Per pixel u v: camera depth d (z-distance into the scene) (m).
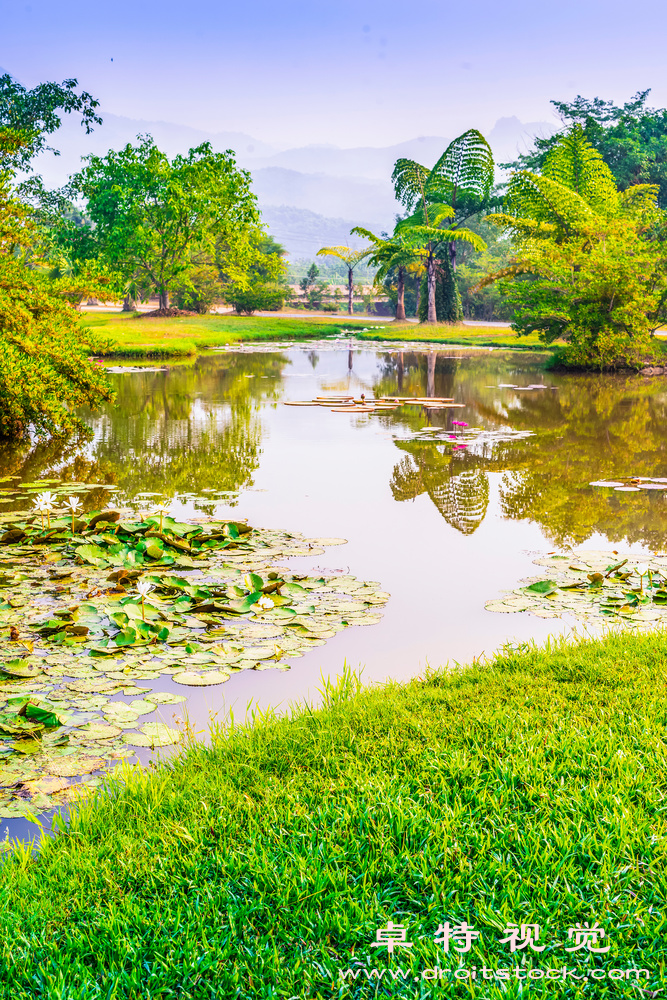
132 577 6.61
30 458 11.91
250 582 6.38
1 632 5.50
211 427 14.81
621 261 25.25
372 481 10.44
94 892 2.69
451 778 3.28
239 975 2.32
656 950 2.37
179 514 8.69
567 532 8.12
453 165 45.38
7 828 3.39
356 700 4.27
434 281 47.62
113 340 14.83
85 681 4.77
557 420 15.75
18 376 11.59
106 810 3.27
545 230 30.02
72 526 7.69
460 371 26.14
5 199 13.89
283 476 10.73
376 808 3.04
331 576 6.76
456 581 6.67
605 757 3.36
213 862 2.80
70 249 41.75
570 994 2.26
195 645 5.29
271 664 5.04
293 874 2.69
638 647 4.81
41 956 2.40
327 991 2.28
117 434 14.03
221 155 42.69
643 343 25.64
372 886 2.66
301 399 18.81
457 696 4.22
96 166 42.78
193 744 3.92
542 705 4.01
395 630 5.64
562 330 27.83
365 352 34.16
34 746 3.99
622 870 2.65
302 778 3.38
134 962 2.37
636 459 11.86
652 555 7.30
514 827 2.91
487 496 9.62
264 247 66.88
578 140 35.69
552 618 5.81
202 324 42.78
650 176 49.28
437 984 2.27
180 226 42.88
